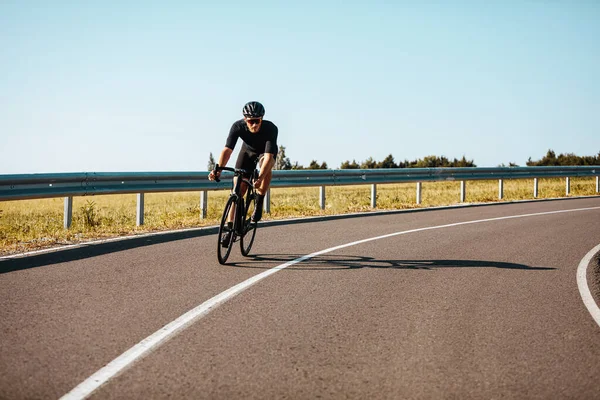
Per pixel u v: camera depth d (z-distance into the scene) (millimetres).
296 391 3314
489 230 10844
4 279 6125
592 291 6031
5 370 3541
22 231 10016
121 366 3648
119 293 5547
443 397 3266
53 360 3727
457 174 18047
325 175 14883
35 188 9445
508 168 19516
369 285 6133
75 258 7430
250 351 3986
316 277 6480
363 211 14766
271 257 7727
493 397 3277
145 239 9180
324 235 9945
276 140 7273
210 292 5652
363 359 3865
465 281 6430
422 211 14844
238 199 7176
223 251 7340
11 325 4461
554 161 54469
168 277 6316
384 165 63812
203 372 3580
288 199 18781
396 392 3326
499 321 4852
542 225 11719
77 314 4797
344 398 3230
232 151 7168
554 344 4250
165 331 4387
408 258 7805
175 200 20062
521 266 7355
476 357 3943
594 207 15969
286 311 5035
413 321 4801
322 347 4098
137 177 11016
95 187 10422
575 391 3381
